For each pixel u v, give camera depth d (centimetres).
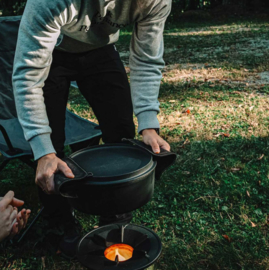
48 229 231
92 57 199
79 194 124
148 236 141
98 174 126
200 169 313
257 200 268
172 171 315
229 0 2034
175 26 1488
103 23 175
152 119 168
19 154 238
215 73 640
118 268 124
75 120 310
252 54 782
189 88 555
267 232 235
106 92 206
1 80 319
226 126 407
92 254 132
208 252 220
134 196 125
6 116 324
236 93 522
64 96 204
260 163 323
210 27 1398
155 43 173
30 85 148
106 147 150
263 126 398
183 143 370
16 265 218
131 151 147
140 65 175
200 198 273
